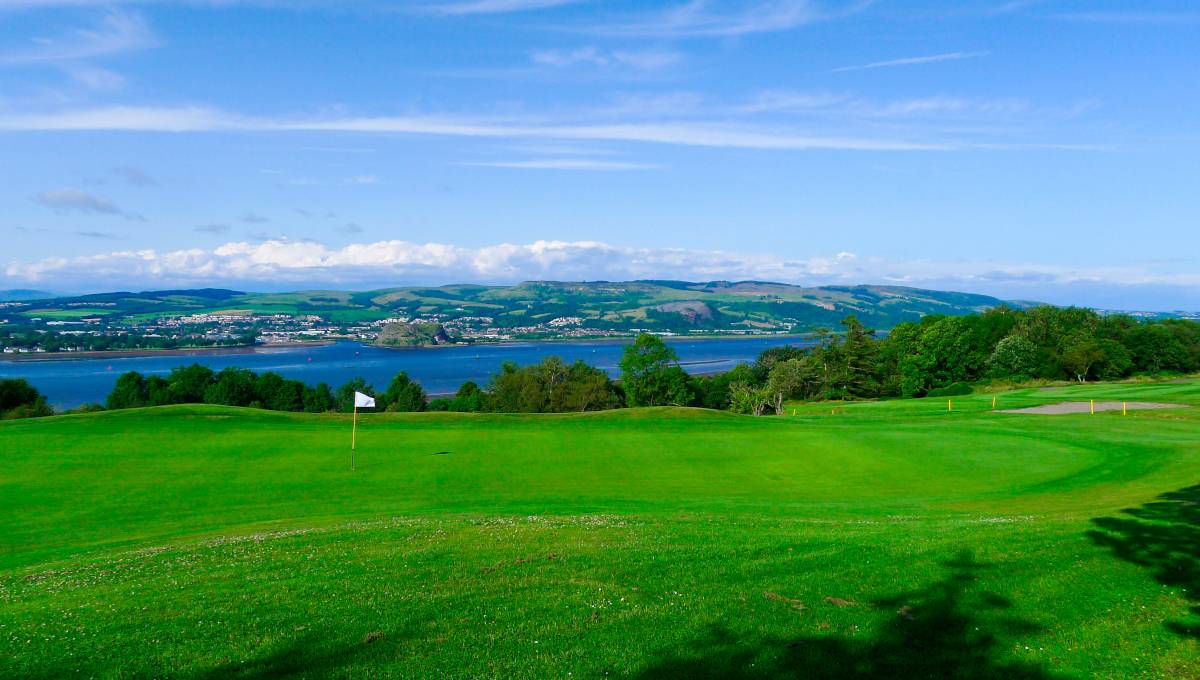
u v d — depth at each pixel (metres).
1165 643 12.61
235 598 15.12
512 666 11.81
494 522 22.44
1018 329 128.88
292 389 117.00
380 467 35.06
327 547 19.36
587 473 34.00
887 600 14.51
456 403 127.62
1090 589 14.84
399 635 13.05
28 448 38.47
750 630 13.16
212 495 29.91
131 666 11.90
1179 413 52.12
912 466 35.03
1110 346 114.81
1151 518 19.59
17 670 11.76
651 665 11.86
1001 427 45.47
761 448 39.72
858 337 129.50
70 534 24.61
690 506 26.75
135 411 47.84
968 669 11.79
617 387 140.00
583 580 15.90
